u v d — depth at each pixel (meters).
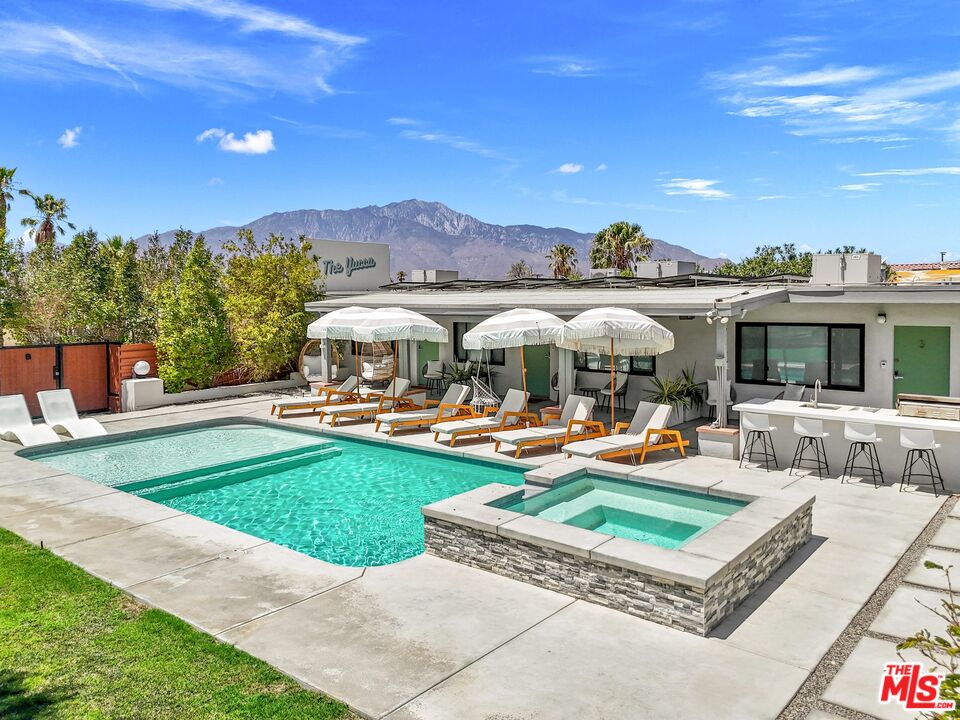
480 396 18.97
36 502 11.20
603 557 7.34
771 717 5.37
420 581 8.12
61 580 7.96
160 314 23.67
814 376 17.12
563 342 15.12
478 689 5.71
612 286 22.31
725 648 6.49
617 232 58.53
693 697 5.63
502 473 14.15
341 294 27.81
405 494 12.96
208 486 13.59
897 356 15.91
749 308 14.53
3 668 6.02
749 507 8.93
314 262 27.47
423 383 26.58
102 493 11.73
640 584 7.12
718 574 6.87
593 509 10.28
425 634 6.71
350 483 13.73
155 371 22.78
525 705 5.48
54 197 35.84
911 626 6.95
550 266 70.12
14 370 20.03
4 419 16.95
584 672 6.02
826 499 11.20
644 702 5.55
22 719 5.25
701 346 18.88
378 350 28.31
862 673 6.05
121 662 6.11
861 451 12.48
